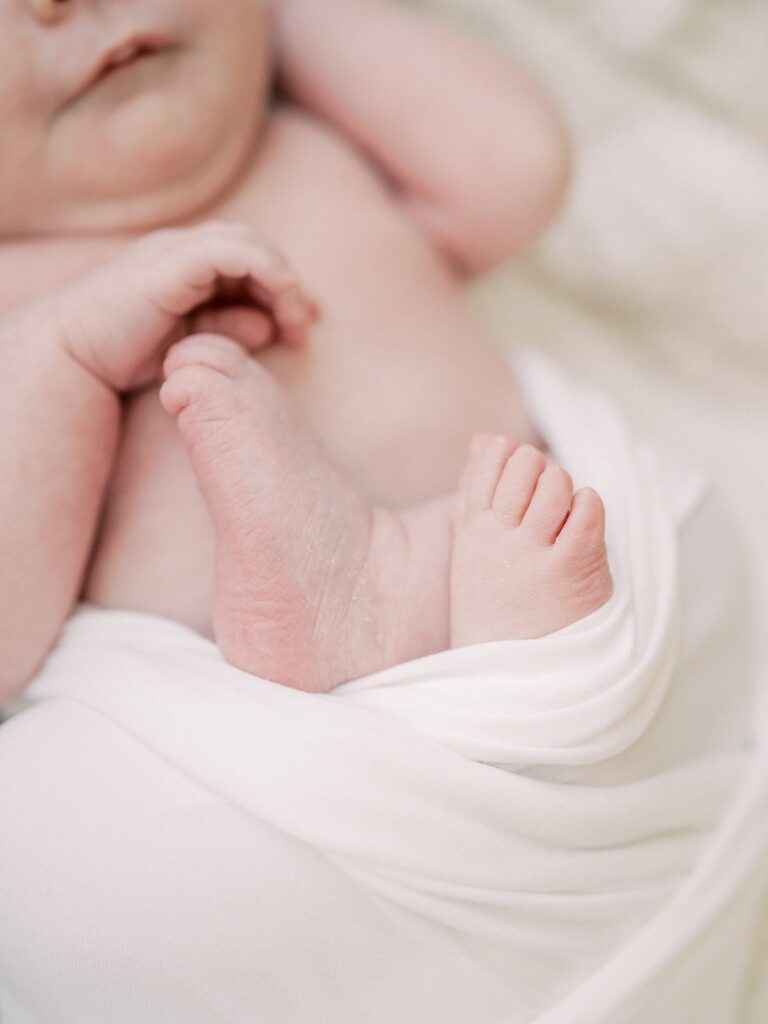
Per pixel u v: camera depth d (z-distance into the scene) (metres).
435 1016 0.35
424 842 0.34
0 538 0.36
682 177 0.50
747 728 0.40
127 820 0.34
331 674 0.35
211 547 0.38
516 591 0.35
